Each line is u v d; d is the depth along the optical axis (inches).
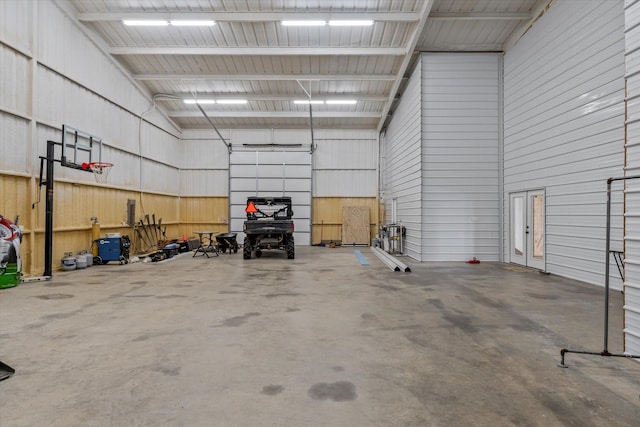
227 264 314.2
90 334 123.0
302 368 95.7
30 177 235.6
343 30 296.8
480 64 321.1
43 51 245.8
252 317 144.1
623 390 84.8
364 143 529.3
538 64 266.7
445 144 323.6
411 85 358.0
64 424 69.7
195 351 107.4
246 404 77.1
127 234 365.1
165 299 176.2
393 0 260.1
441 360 101.7
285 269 281.9
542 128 262.4
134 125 378.9
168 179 470.9
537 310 155.7
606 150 204.2
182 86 405.4
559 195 244.1
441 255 323.3
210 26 294.4
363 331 127.0
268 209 473.1
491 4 268.4
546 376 91.9
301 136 522.9
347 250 456.8
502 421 71.4
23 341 116.0
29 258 236.1
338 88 409.1
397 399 79.7
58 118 262.5
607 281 100.3
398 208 423.2
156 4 268.2
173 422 70.4
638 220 103.7
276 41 313.4
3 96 216.7
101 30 301.6
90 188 303.9
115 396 80.5
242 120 498.6
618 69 195.6
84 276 246.8
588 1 216.2
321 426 69.3
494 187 320.8
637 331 102.0
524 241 290.4
